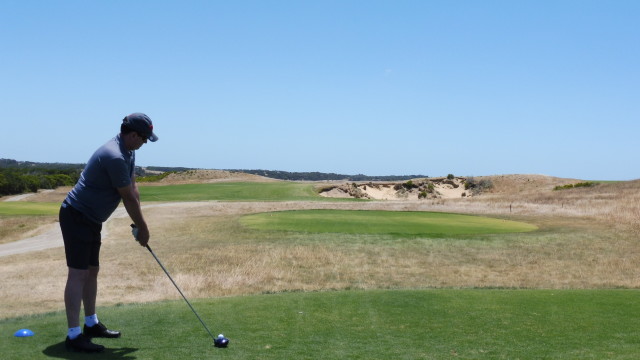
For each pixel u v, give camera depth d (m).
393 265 14.87
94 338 4.72
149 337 4.79
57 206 33.41
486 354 4.41
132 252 16.78
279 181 69.31
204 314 5.82
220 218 25.34
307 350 4.43
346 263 14.99
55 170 70.75
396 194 60.69
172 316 5.70
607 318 5.77
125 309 6.12
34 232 23.78
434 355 4.36
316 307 6.25
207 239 18.78
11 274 14.23
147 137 4.54
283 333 5.02
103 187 4.41
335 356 4.27
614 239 18.27
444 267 14.73
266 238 18.34
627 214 25.48
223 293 12.02
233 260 15.25
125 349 4.38
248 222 22.44
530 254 16.16
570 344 4.73
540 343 4.77
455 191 61.66
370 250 16.41
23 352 4.24
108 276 13.60
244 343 4.62
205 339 4.74
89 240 4.39
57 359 4.04
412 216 25.31
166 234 21.39
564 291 7.54
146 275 13.75
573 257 15.85
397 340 4.83
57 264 15.67
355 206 34.44
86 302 4.71
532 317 5.81
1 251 18.94
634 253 16.36
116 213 30.42
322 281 13.27
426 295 7.08
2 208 31.12
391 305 6.41
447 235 18.48
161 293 11.92
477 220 23.83
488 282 13.20
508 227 21.16
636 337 4.98
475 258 15.69
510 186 60.12
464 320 5.66
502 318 5.76
